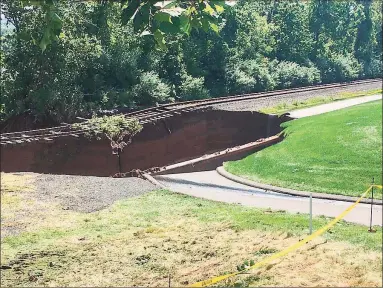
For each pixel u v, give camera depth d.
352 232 12.55
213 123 33.81
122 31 39.75
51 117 35.19
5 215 15.45
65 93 34.97
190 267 11.02
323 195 17.86
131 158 28.34
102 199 17.42
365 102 35.81
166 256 11.80
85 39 35.62
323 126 27.34
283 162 22.42
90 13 37.53
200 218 14.91
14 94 35.66
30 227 14.48
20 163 23.95
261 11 64.88
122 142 27.67
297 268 10.21
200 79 45.34
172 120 31.83
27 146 24.22
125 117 31.52
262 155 24.06
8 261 11.88
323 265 10.27
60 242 13.20
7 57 35.31
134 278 10.59
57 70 35.12
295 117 31.41
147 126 30.02
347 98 38.97
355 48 71.50
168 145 30.83
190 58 46.88
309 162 21.95
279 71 54.88
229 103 36.41
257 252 11.50
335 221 13.27
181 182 20.88
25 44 33.97
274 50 61.03
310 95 40.81
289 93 41.91
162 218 15.15
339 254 10.82
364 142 23.48
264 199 17.50
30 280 10.66
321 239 11.92
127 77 40.41
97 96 37.78
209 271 10.55
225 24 51.38
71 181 19.62
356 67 66.44
